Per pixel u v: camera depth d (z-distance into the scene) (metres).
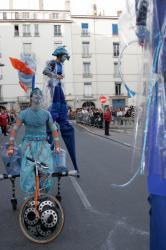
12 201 6.68
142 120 3.68
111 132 27.47
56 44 68.06
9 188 8.46
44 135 5.97
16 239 5.29
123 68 4.07
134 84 4.00
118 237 5.27
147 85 3.59
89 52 69.31
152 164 3.46
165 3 3.43
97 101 69.12
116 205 6.88
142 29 3.61
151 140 3.49
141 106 3.67
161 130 3.44
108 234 5.39
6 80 65.75
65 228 5.66
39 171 5.48
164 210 3.37
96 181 9.11
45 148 5.92
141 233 5.39
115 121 37.94
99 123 33.88
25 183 5.61
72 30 68.94
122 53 3.78
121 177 9.55
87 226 5.74
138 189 8.08
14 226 5.83
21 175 5.67
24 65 7.42
